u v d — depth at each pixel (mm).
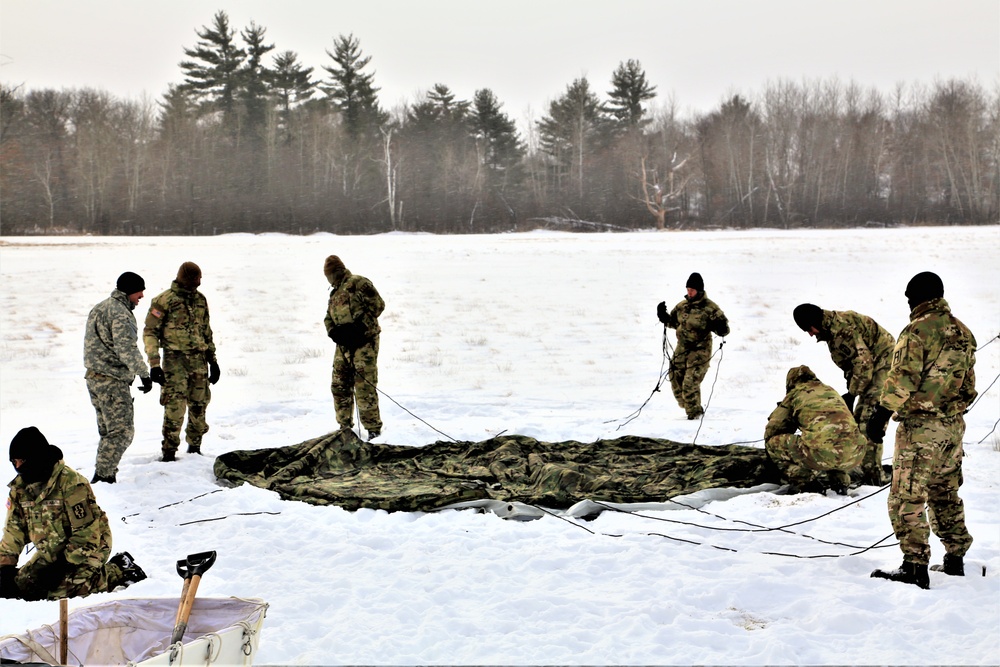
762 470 8047
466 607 5242
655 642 4691
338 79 107562
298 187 94875
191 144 96812
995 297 24047
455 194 99938
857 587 5453
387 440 9984
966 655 4453
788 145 103438
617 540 6430
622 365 15930
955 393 5477
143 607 4387
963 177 97125
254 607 4285
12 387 14422
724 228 96312
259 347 18312
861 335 7945
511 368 15617
